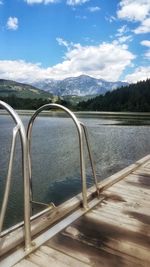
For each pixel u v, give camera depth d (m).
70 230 2.37
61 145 17.34
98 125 35.62
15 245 2.04
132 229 2.41
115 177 3.73
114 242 2.20
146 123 40.28
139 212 2.74
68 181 9.30
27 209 2.02
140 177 3.90
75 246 2.13
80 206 2.81
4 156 12.83
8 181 1.90
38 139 20.31
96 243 2.18
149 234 2.33
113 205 2.91
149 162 4.73
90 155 3.08
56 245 2.14
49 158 13.14
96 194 3.14
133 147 17.20
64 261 1.95
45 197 7.82
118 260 1.98
